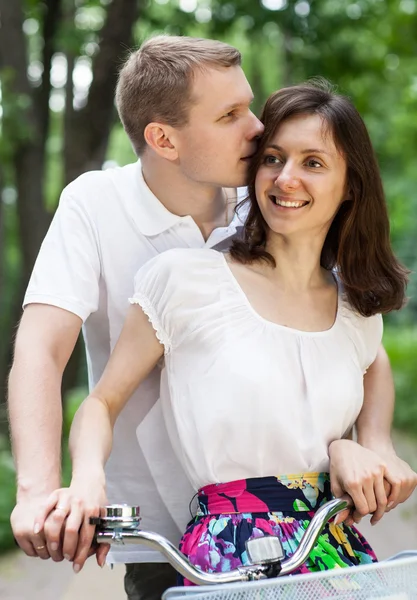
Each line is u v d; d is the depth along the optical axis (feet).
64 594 18.52
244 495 7.54
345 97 8.18
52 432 7.45
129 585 9.26
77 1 31.48
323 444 7.72
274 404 7.55
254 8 33.24
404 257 74.02
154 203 8.75
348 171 8.23
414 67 42.11
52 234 8.63
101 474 7.09
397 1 38.91
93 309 8.45
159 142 8.50
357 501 7.38
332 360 7.97
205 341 7.71
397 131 49.57
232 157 8.38
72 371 30.25
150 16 32.63
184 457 7.85
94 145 28.66
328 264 8.69
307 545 6.82
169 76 8.33
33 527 6.62
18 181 30.55
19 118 28.35
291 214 7.95
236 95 8.34
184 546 7.59
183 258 7.91
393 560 6.81
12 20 29.22
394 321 93.81
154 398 8.60
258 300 7.99
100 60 27.71
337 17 34.88
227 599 6.13
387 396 8.75
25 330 8.09
